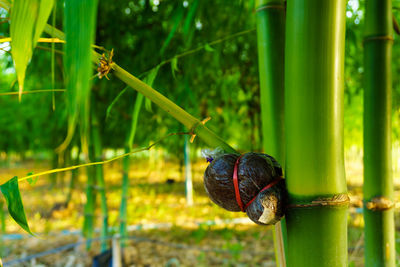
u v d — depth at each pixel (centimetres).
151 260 314
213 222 411
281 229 69
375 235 95
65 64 36
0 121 430
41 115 346
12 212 54
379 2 92
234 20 217
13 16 41
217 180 57
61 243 366
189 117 62
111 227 411
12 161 850
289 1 55
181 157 264
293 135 55
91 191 301
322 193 54
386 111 94
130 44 249
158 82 180
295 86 54
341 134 55
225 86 244
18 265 305
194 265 306
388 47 93
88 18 35
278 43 73
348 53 131
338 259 54
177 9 134
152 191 594
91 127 268
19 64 41
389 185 95
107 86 249
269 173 56
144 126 248
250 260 314
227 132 304
